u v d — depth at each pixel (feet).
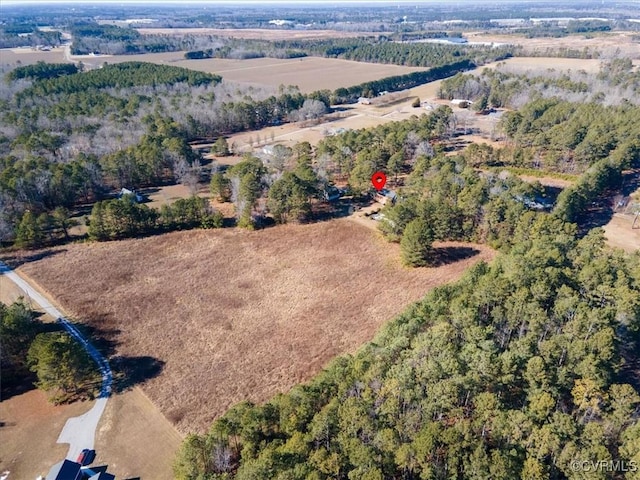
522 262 205.98
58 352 179.01
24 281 268.00
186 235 325.42
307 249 304.71
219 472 143.54
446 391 144.25
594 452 125.29
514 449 128.67
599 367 158.71
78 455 161.48
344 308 243.19
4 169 367.04
